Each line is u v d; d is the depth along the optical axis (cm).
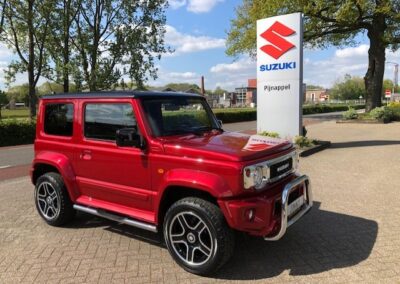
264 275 408
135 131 452
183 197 449
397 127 2080
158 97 486
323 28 2692
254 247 477
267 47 1245
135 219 475
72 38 2889
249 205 388
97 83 2808
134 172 462
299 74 1207
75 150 530
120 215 492
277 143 464
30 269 435
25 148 1819
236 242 492
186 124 503
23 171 1109
